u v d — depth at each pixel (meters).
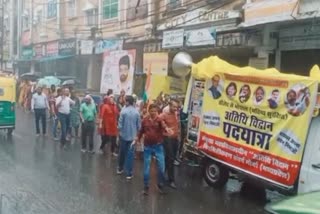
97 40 25.03
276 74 8.70
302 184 7.90
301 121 8.00
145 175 9.16
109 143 14.73
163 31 19.28
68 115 14.92
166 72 15.84
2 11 45.38
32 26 38.41
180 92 14.70
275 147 8.39
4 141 15.08
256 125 8.77
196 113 10.45
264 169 8.55
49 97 18.91
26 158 12.19
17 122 20.52
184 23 17.98
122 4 25.00
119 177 10.36
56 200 8.30
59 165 11.44
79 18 30.22
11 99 16.22
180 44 17.38
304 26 14.20
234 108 9.27
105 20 26.73
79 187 9.31
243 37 15.10
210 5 17.69
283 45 15.09
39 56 34.03
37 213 7.48
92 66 27.66
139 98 16.77
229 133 9.32
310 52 14.20
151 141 9.13
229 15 15.57
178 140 10.88
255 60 15.59
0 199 8.21
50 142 15.16
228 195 9.18
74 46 27.44
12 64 41.53
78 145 14.70
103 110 13.17
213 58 10.11
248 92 9.02
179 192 9.28
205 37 16.09
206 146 9.80
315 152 7.79
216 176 9.69
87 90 25.36
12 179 9.75
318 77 8.16
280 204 3.82
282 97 8.36
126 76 16.27
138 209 8.00
